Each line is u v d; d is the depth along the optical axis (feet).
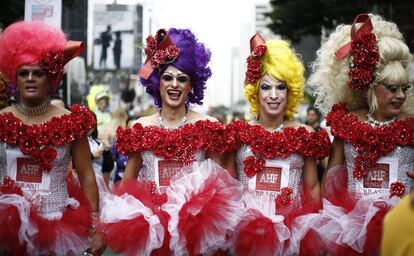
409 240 9.05
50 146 17.31
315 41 87.10
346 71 19.51
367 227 18.16
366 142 18.76
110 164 31.24
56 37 17.67
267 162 19.25
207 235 17.61
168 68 18.83
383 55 18.80
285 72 19.34
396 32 19.74
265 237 18.48
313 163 19.45
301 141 19.17
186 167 18.22
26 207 16.72
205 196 17.56
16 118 17.31
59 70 17.57
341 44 19.95
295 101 19.79
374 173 18.94
